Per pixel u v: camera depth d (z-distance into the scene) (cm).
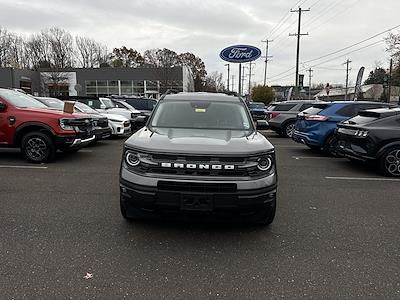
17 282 314
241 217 402
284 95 7312
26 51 8081
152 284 317
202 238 416
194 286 315
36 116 825
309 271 344
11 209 504
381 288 315
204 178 379
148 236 418
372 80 9144
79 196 573
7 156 934
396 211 532
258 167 396
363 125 791
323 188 664
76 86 3209
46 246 387
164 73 6325
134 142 416
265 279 329
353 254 382
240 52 2278
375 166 809
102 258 362
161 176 384
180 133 466
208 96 601
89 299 292
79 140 866
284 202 568
